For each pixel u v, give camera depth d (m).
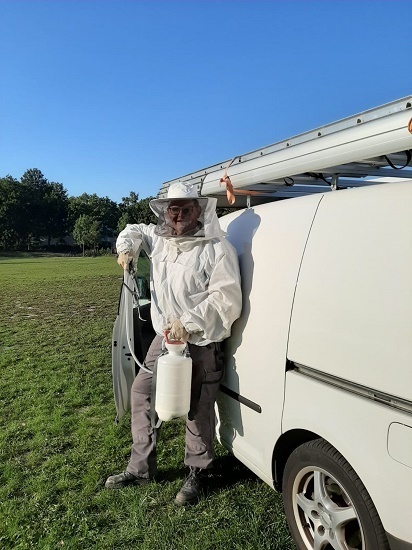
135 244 3.48
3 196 92.00
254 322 2.63
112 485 3.16
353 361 1.95
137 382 3.17
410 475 1.71
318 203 2.37
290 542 2.57
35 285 17.95
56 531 2.73
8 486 3.23
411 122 1.87
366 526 1.90
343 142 2.21
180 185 2.84
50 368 6.18
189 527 2.73
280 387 2.38
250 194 3.41
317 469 2.19
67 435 4.09
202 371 2.83
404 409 1.76
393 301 1.83
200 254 2.84
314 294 2.20
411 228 1.85
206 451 3.00
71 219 96.00
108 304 12.38
